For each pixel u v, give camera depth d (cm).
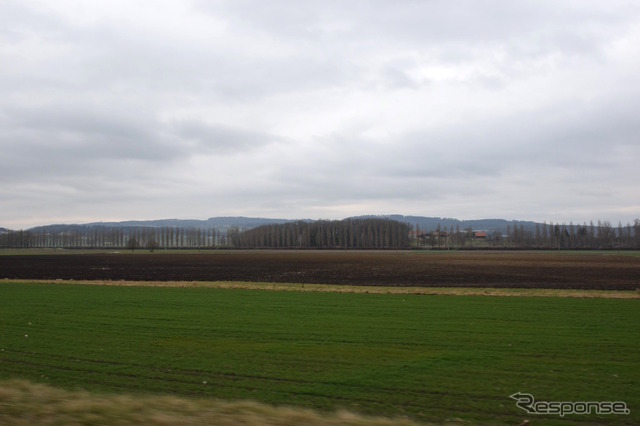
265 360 1471
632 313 2366
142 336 1859
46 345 1698
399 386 1198
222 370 1358
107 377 1293
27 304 2805
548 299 2927
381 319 2225
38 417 701
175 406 814
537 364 1404
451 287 3809
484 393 1138
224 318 2277
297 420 753
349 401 1088
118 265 7244
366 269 6100
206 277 4984
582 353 1541
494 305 2669
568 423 952
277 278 4816
